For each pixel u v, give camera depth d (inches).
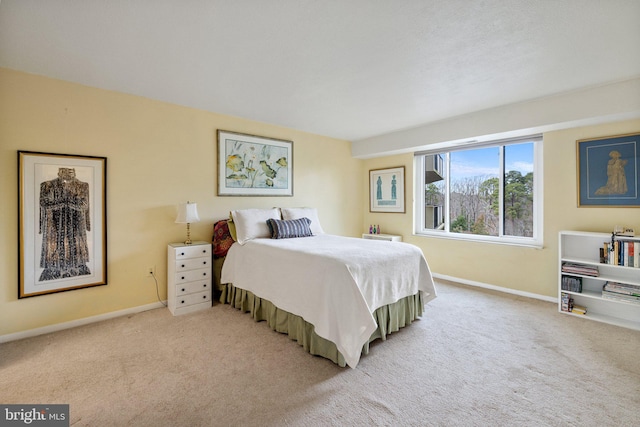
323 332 81.1
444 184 173.3
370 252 99.1
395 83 102.6
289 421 60.0
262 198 156.9
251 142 150.4
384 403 65.4
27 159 93.8
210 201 137.0
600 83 101.9
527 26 69.1
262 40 75.4
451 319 111.7
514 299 133.3
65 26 69.1
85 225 104.8
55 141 98.7
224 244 131.8
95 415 61.0
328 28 70.0
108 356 84.2
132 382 72.2
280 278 100.8
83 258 104.5
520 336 97.2
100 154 107.6
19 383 71.2
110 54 82.6
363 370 78.3
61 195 100.0
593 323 107.0
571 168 122.6
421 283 111.1
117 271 112.3
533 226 139.8
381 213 201.9
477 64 88.2
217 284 135.9
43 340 93.2
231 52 81.5
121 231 112.9
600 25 68.3
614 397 66.7
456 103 123.1
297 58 84.8
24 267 94.2
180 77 98.0
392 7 62.0
